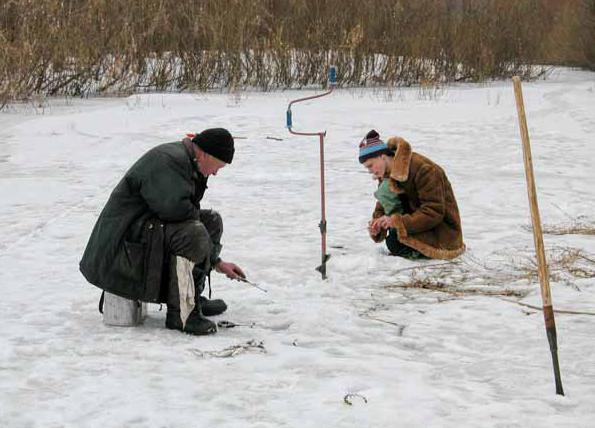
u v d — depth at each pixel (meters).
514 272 6.84
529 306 5.90
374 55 24.55
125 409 4.19
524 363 4.82
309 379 4.59
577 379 4.59
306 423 4.05
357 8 24.28
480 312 5.78
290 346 5.13
